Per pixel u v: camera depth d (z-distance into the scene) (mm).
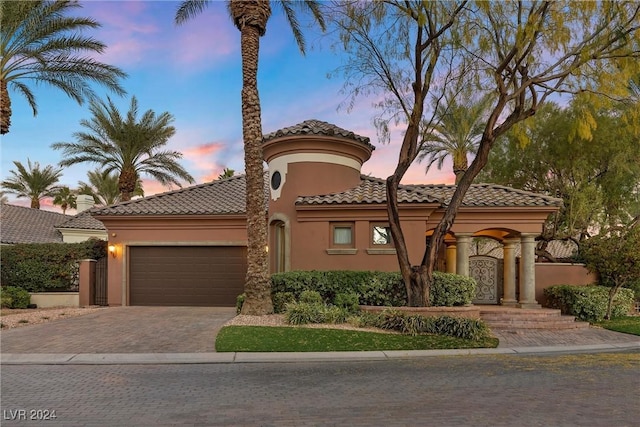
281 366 9055
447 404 6367
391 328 12383
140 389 7266
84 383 7668
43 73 19188
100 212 18656
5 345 10664
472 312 13672
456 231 16828
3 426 5559
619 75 12461
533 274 16531
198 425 5559
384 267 15766
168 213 18578
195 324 13289
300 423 5609
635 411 6066
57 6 18125
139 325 13180
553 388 7262
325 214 16094
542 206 16375
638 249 14930
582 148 21875
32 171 41938
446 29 12984
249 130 13805
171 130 26828
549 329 13867
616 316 16078
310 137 16594
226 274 18812
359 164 18172
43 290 19406
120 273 18859
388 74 13883
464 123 16031
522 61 13508
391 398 6691
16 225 28562
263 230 13844
